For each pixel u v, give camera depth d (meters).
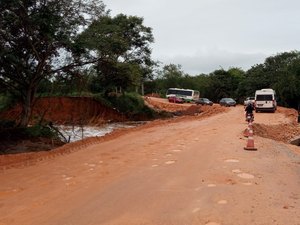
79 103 41.59
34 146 20.09
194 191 8.54
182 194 8.31
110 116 42.84
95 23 23.30
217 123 28.55
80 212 7.36
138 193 8.52
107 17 25.11
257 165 11.62
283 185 9.20
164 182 9.50
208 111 49.31
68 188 9.26
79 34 22.31
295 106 68.19
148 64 50.16
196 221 6.59
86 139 19.47
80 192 8.83
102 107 42.94
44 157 14.36
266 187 8.89
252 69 100.25
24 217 7.23
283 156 14.02
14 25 19.75
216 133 20.64
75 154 14.58
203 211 7.09
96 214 7.19
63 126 33.81
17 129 21.92
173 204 7.60
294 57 91.62
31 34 19.95
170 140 18.02
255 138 19.48
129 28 47.78
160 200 7.91
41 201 8.24
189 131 22.28
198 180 9.59
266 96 44.59
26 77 23.09
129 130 23.89
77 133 27.84
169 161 12.41
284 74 71.44
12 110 34.12
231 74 104.88
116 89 46.91
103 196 8.40
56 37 20.39
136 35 48.62
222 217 6.76
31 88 23.55
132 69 32.22
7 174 11.21
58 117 39.31
